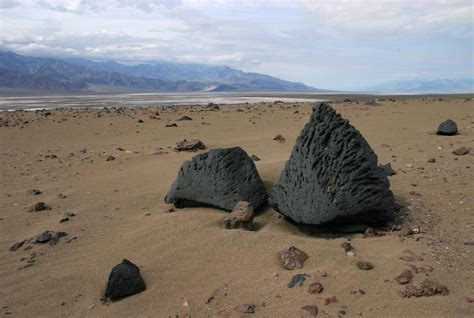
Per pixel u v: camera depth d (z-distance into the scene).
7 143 13.51
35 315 3.99
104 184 8.32
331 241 5.11
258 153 10.74
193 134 14.26
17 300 4.25
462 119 14.92
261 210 6.50
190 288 4.26
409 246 4.86
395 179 7.62
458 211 6.02
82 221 6.30
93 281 4.55
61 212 6.77
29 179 8.97
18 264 5.06
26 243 5.62
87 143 13.41
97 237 5.70
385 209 5.53
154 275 4.54
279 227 5.86
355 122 15.03
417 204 6.34
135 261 4.87
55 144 13.36
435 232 5.34
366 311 3.60
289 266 4.48
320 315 3.59
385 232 5.46
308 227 5.66
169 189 7.57
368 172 5.53
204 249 4.99
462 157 8.99
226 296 4.04
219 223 5.83
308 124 6.19
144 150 11.81
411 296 3.76
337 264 4.45
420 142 10.95
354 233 5.51
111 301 4.18
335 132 5.86
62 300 4.23
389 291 3.87
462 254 4.61
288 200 5.91
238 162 6.64
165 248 5.11
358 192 5.42
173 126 15.92
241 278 4.35
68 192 7.86
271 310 3.75
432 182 7.36
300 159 6.02
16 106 35.66
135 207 6.87
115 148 12.28
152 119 17.95
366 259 4.53
